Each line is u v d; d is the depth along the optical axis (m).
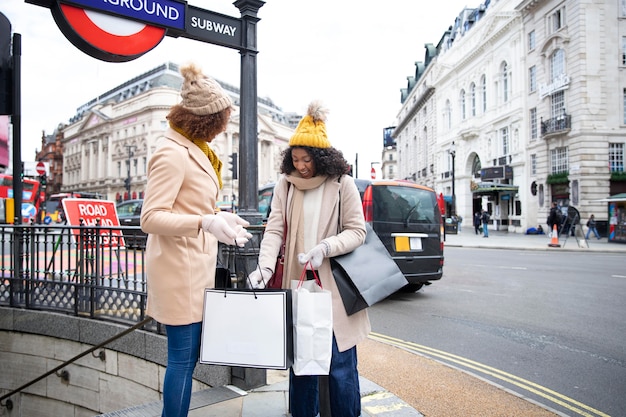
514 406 2.94
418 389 3.21
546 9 25.77
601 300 6.76
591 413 2.99
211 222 1.83
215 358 1.98
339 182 2.32
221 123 2.12
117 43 3.21
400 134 75.81
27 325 4.82
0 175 19.56
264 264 2.23
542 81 26.25
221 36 3.88
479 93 34.72
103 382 4.29
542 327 5.23
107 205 7.73
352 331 2.22
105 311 4.36
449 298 7.02
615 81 23.19
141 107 68.69
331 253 2.11
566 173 24.30
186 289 1.99
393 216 6.54
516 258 13.30
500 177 29.84
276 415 2.62
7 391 4.92
